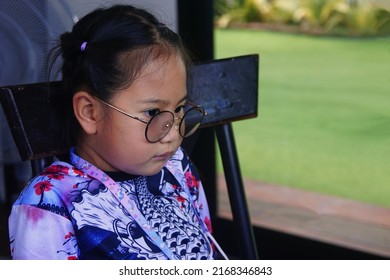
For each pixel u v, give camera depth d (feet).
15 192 10.71
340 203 10.78
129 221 4.09
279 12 13.89
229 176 5.29
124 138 3.87
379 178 11.35
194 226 4.44
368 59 13.14
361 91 13.26
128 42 3.84
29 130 4.13
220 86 5.05
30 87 4.12
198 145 9.91
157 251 4.11
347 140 12.50
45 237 3.88
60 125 4.20
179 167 4.69
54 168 4.08
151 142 3.88
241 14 13.51
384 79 13.00
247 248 5.36
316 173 11.73
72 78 3.98
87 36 3.93
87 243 3.94
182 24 9.54
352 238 9.62
